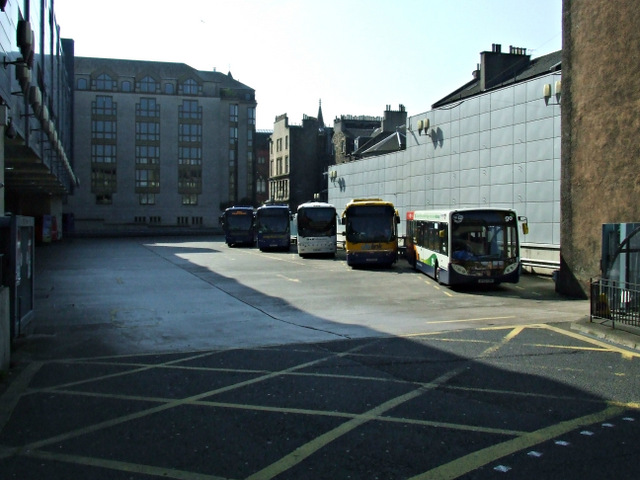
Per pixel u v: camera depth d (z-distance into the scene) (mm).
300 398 7449
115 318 14492
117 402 7434
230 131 83688
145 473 5219
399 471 5160
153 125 79812
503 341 10969
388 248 27547
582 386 7848
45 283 22375
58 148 30500
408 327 12742
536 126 22875
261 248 42188
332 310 15562
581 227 17125
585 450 5598
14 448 5852
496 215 19203
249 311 15492
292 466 5305
